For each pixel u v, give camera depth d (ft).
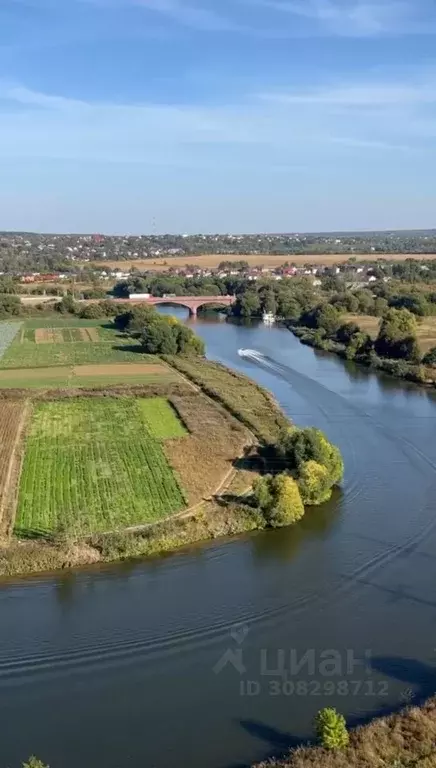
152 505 245.04
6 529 224.53
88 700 153.28
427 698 150.92
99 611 186.60
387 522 242.37
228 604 190.39
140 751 138.21
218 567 210.18
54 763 135.23
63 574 204.23
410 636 175.52
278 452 284.61
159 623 181.16
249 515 236.63
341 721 136.15
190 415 357.61
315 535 232.12
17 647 170.91
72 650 169.99
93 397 400.26
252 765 132.26
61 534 216.74
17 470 278.05
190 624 180.86
